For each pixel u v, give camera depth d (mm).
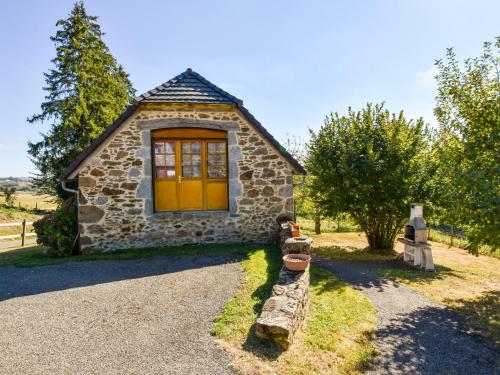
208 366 3174
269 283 5359
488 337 4172
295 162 8625
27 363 3244
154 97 7906
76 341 3672
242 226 8516
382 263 8273
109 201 7922
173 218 8242
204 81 8773
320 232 13898
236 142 8414
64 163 19938
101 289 5301
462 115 6520
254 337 3668
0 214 18484
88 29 20781
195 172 8547
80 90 19500
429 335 4203
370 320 4586
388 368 3426
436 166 8547
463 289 6156
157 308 4527
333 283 6133
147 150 8055
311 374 3143
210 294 4992
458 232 13414
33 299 4922
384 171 8688
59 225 7805
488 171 4980
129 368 3150
